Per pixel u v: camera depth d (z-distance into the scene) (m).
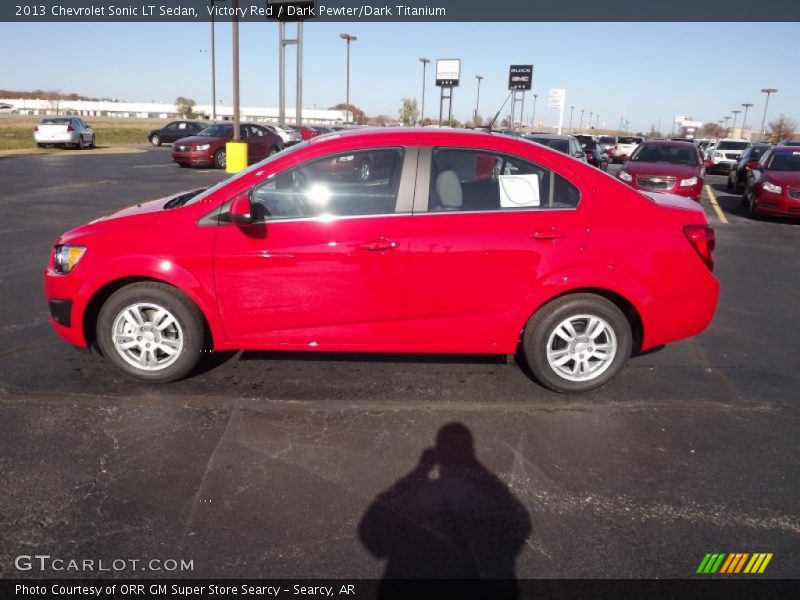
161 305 3.92
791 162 12.66
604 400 4.03
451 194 3.84
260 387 4.08
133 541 2.63
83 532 2.67
